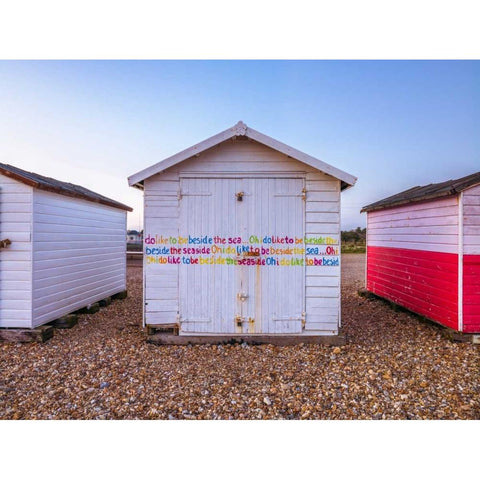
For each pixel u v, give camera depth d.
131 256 18.81
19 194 5.71
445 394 4.04
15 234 5.71
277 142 5.36
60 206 6.62
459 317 5.83
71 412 3.65
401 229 7.92
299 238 5.64
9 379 4.36
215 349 5.47
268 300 5.68
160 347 5.55
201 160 5.65
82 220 7.53
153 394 4.01
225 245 5.66
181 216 5.67
